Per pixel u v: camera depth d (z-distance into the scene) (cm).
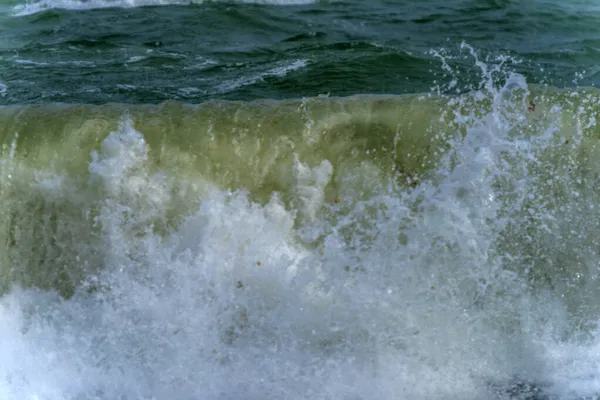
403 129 1622
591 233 1584
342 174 1589
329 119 1633
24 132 1625
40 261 1616
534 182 1584
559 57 3431
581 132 1599
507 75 3105
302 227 1574
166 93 2952
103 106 1700
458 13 4334
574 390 1488
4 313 1598
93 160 1600
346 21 4294
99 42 3875
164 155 1597
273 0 4800
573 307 1578
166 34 4041
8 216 1608
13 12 4659
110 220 1594
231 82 3117
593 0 4581
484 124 1619
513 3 4475
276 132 1614
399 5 4619
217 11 4509
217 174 1591
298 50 3619
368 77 3152
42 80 3141
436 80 3094
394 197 1576
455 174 1584
